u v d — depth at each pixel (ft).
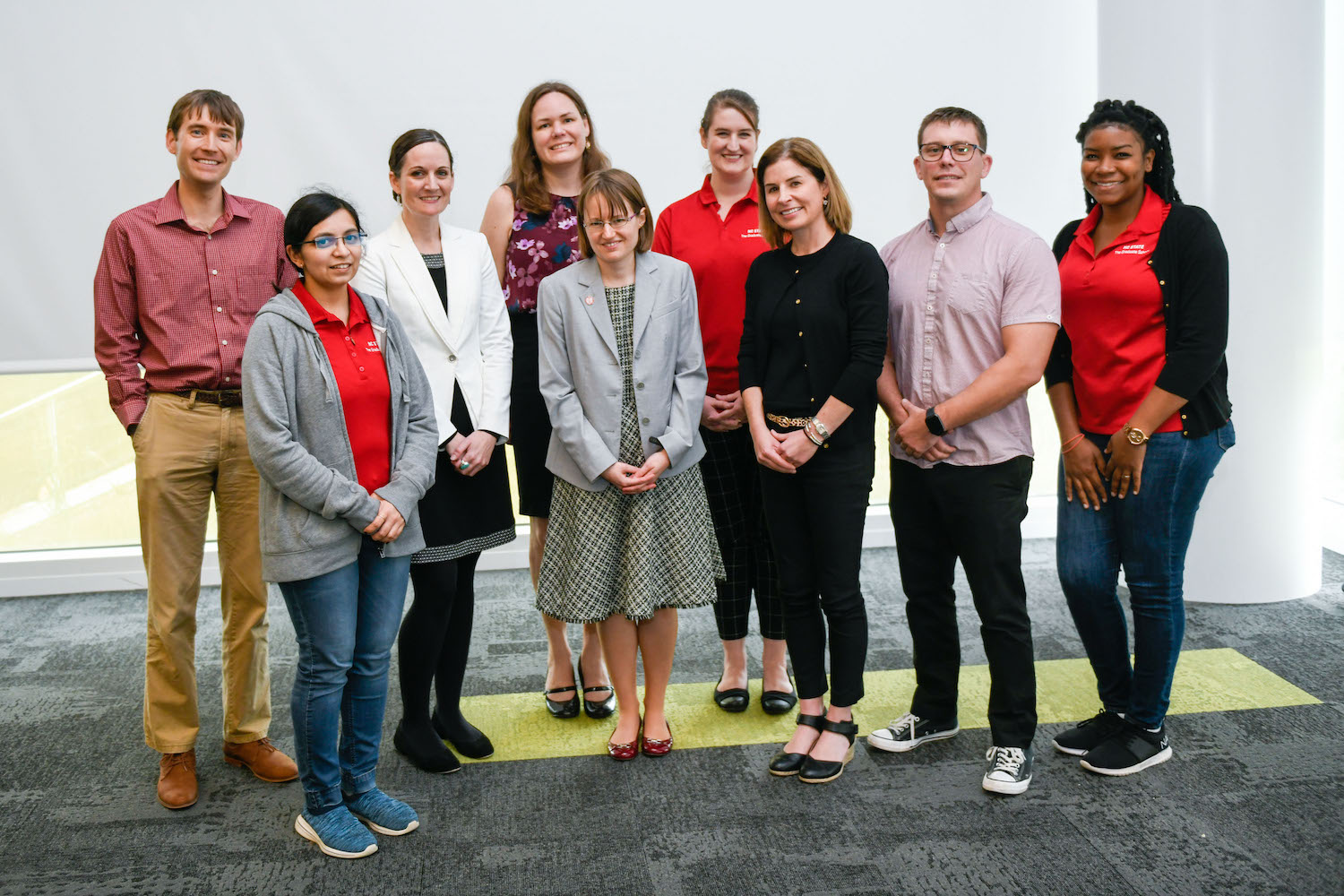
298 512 6.51
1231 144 10.67
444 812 7.42
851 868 6.58
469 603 8.31
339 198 6.53
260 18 11.76
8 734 8.89
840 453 7.51
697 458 8.03
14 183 11.53
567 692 9.10
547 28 12.25
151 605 7.59
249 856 6.91
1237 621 10.87
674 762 8.13
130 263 7.45
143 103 11.66
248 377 6.35
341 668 6.72
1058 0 12.80
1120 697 8.16
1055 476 16.07
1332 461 13.55
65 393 13.33
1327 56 12.99
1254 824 6.95
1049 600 11.80
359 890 6.49
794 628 7.95
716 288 8.80
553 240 8.61
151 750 8.56
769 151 7.46
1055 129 13.08
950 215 7.39
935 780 7.70
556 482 8.14
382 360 6.79
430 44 12.10
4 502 13.33
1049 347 7.15
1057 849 6.72
